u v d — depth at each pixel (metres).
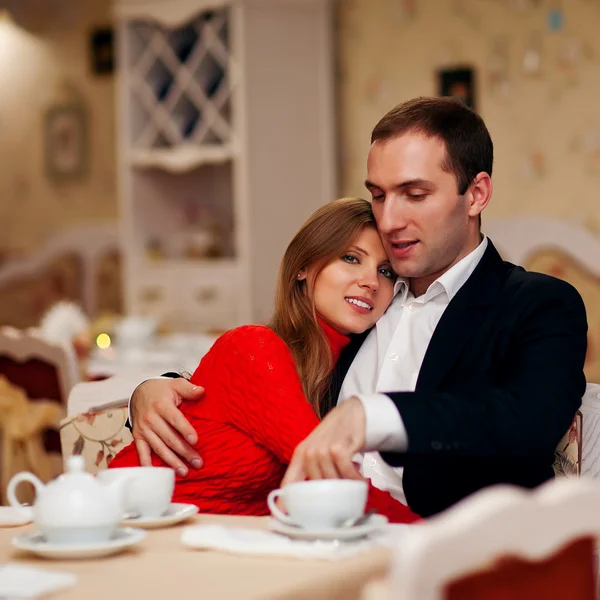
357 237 1.96
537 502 0.86
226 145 5.43
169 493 1.47
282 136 5.32
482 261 1.93
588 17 4.83
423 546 0.78
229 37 5.31
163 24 5.40
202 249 5.62
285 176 5.34
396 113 1.90
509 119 5.05
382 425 1.53
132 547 1.30
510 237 4.93
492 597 0.85
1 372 3.20
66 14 6.48
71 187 6.52
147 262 5.63
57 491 1.26
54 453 3.19
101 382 2.17
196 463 1.79
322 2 5.39
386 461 1.86
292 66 5.35
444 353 1.84
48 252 6.50
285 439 1.72
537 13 4.96
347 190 5.52
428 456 1.80
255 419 1.77
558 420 1.63
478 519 0.82
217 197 5.94
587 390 1.90
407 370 1.93
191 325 5.49
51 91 6.55
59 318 4.34
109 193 6.40
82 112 6.46
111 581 1.13
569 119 4.90
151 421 1.81
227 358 1.83
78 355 3.95
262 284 5.30
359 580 1.15
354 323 1.97
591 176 4.85
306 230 1.97
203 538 1.28
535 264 4.87
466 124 1.89
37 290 6.54
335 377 2.02
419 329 1.95
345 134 5.51
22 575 1.13
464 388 1.82
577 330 1.79
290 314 1.99
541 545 0.86
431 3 5.23
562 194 4.93
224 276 5.36
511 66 5.04
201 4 5.27
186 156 5.43
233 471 1.80
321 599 1.11
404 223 1.88
